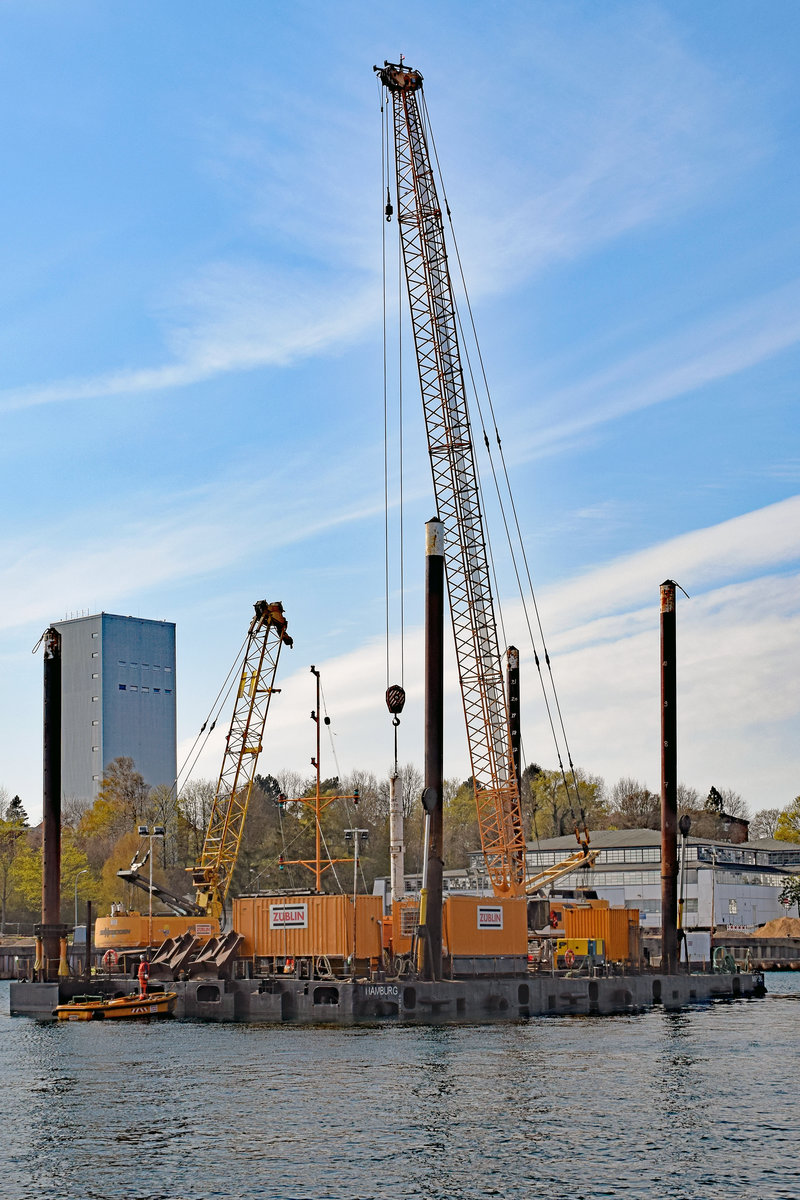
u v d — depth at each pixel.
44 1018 94.06
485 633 120.50
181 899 122.44
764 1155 46.09
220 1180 43.41
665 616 110.25
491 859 120.00
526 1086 59.19
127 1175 44.09
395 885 101.00
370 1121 51.72
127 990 99.44
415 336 121.38
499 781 120.12
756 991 120.69
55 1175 44.25
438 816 88.19
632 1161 45.34
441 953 88.44
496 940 96.62
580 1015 94.50
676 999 108.62
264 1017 88.50
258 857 187.62
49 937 100.44
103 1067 66.38
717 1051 71.50
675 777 110.12
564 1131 49.84
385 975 89.62
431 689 87.75
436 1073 62.84
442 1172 44.06
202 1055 70.38
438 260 121.38
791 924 196.12
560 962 109.12
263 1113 53.38
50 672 101.19
